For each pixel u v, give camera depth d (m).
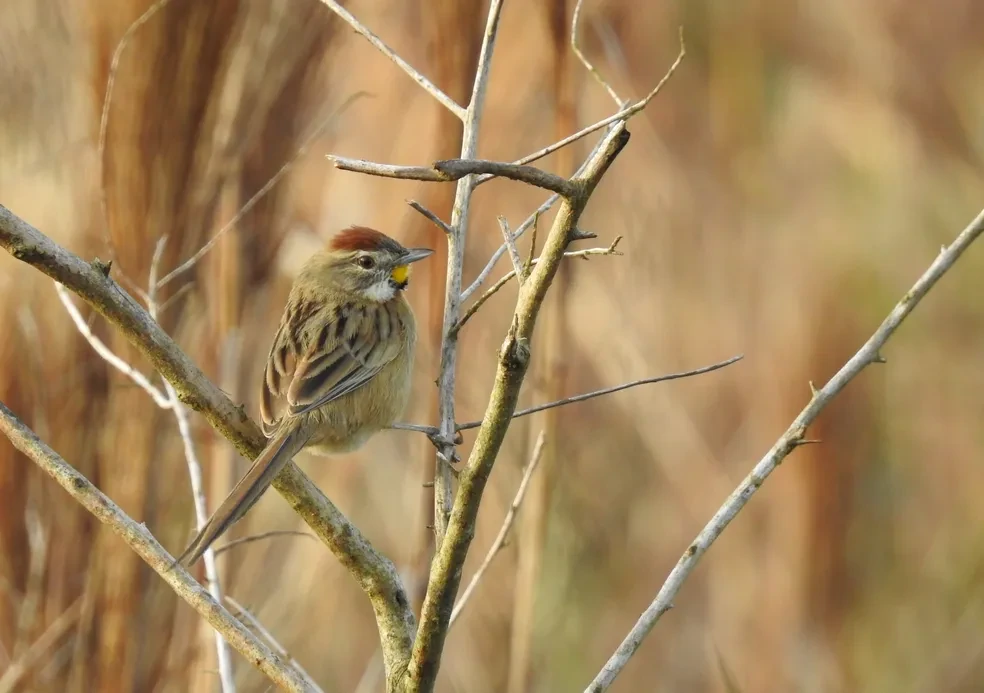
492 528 12.33
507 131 12.05
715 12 18.50
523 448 11.83
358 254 9.10
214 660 10.29
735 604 15.34
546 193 13.06
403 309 9.25
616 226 16.02
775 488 15.53
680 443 15.53
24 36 11.55
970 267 17.12
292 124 11.09
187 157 10.61
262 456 6.47
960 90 18.31
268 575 11.66
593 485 15.58
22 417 10.83
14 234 5.72
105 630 10.55
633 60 17.66
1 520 10.80
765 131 18.11
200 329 10.89
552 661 14.56
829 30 18.64
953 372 16.47
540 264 5.29
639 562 15.48
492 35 7.23
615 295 15.49
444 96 7.24
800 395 15.52
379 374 8.71
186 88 10.54
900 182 17.64
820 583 15.23
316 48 10.97
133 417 10.68
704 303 16.25
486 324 13.70
